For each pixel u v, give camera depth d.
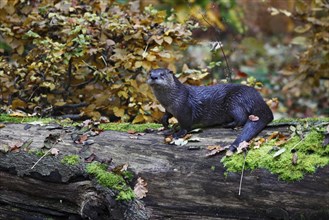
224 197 5.13
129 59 7.26
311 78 9.87
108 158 5.69
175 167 5.41
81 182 5.61
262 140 5.37
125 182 5.48
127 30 7.49
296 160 4.98
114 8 8.20
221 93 6.03
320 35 9.34
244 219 5.07
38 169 5.76
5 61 7.77
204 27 8.17
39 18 7.54
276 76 13.45
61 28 7.74
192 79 7.62
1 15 7.74
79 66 7.79
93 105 7.54
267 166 5.05
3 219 6.02
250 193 5.04
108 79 7.41
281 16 14.73
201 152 5.46
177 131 6.11
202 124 6.11
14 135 6.18
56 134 6.07
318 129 5.26
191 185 5.27
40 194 5.82
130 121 7.80
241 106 5.88
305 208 4.84
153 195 5.38
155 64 7.20
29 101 7.74
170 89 5.90
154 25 7.67
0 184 5.96
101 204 5.40
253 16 14.83
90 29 7.38
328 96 12.26
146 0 8.39
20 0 8.00
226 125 5.95
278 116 11.62
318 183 4.82
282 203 4.92
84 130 6.18
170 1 8.28
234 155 5.27
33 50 7.56
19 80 7.63
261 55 14.56
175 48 8.46
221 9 11.77
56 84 7.79
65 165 5.68
